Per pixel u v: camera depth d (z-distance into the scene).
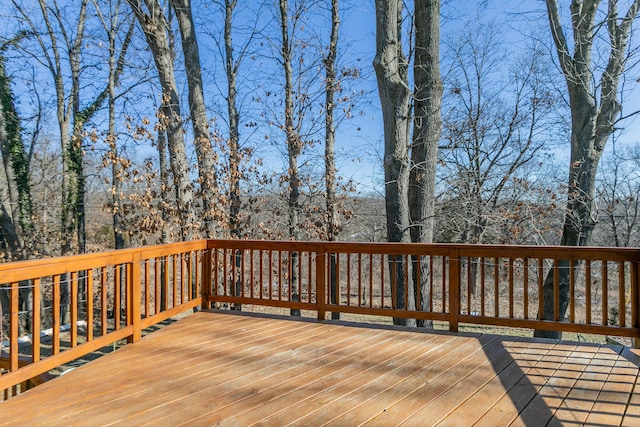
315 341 4.14
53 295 3.24
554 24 8.90
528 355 3.64
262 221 11.12
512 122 13.95
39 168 13.60
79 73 12.38
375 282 14.21
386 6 7.39
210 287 5.59
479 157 14.30
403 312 4.59
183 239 9.22
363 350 3.84
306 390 2.93
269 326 4.73
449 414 2.53
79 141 10.09
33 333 3.04
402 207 7.64
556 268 4.00
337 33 11.56
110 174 10.89
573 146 8.94
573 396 2.77
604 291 3.86
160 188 9.45
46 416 2.53
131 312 4.09
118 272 3.93
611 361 3.46
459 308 4.39
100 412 2.58
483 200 11.76
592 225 8.73
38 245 11.98
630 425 2.36
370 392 2.88
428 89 7.55
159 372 3.29
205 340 4.18
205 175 9.49
